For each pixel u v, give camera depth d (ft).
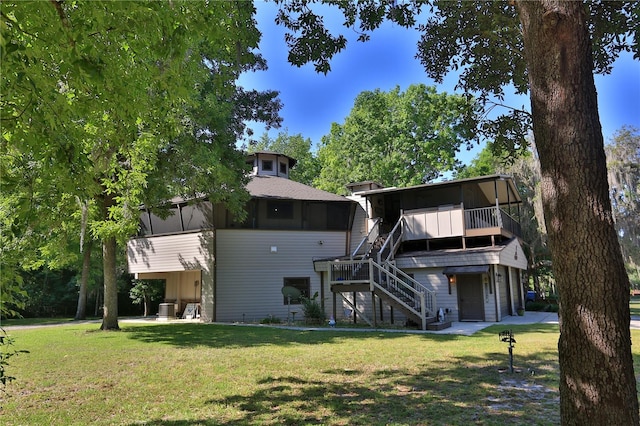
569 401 9.38
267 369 25.00
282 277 60.95
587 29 10.15
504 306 59.57
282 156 76.74
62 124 11.06
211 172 43.39
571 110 9.71
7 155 12.65
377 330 44.50
